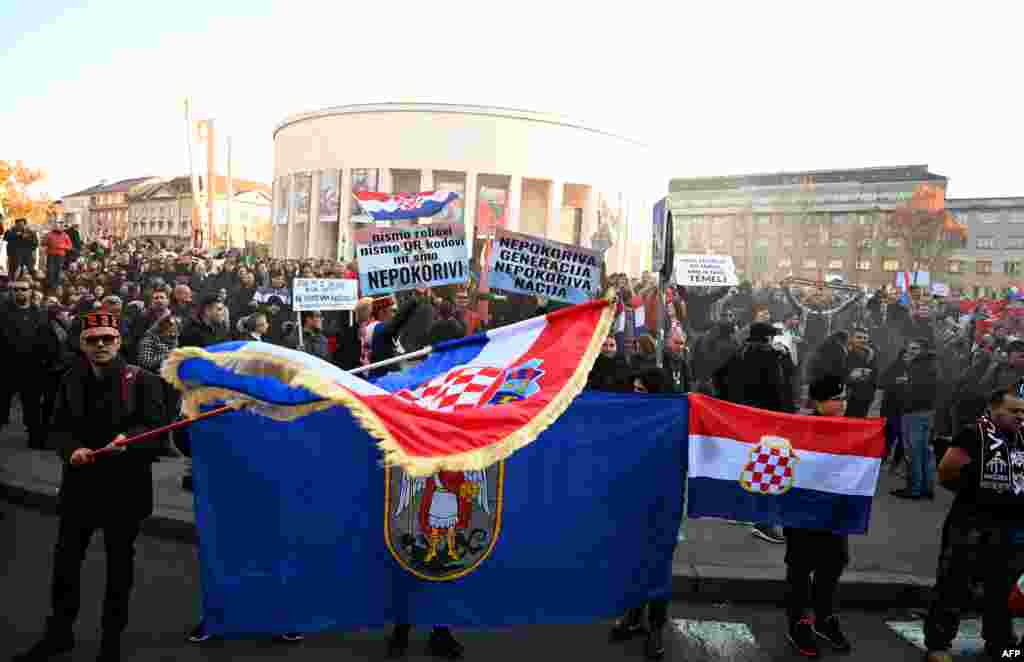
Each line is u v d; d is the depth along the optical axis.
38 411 9.77
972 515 5.27
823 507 5.43
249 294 15.45
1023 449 5.25
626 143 51.16
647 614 5.90
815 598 5.54
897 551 7.35
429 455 3.57
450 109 46.19
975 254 48.91
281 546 4.65
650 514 5.25
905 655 5.48
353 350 8.48
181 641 5.09
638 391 6.30
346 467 4.73
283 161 53.06
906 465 9.80
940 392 11.26
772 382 7.63
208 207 46.94
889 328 15.62
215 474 4.59
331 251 49.19
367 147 46.75
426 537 4.83
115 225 121.38
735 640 5.62
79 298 14.91
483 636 5.48
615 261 51.31
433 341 9.94
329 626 4.70
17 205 70.25
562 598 5.06
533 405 4.07
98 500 4.64
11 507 7.88
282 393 4.22
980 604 5.85
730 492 5.41
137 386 4.78
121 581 4.67
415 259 9.47
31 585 5.88
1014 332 19.19
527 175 47.25
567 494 5.07
